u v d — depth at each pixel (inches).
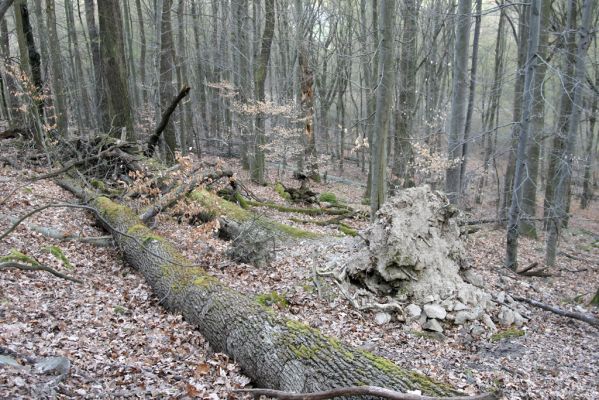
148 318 242.7
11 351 164.7
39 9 782.5
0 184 406.9
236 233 390.9
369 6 1042.7
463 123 469.1
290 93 893.8
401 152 628.1
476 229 508.4
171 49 676.1
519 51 668.7
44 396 138.9
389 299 283.9
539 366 232.1
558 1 803.4
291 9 885.8
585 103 723.4
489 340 262.1
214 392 175.2
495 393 129.1
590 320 286.4
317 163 869.2
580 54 454.6
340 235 438.6
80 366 173.0
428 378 151.9
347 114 1227.2
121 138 562.9
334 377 162.4
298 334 188.4
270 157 846.5
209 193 449.7
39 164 513.0
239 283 298.4
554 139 644.7
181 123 792.9
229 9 922.1
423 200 309.9
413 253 290.8
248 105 711.1
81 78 984.9
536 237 636.7
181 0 781.9
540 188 818.8
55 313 221.6
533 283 391.5
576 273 478.3
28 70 522.3
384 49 394.9
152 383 172.1
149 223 390.6
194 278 259.9
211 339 223.0
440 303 280.5
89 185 443.5
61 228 354.0
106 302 253.0
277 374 180.5
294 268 321.4
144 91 1014.4
